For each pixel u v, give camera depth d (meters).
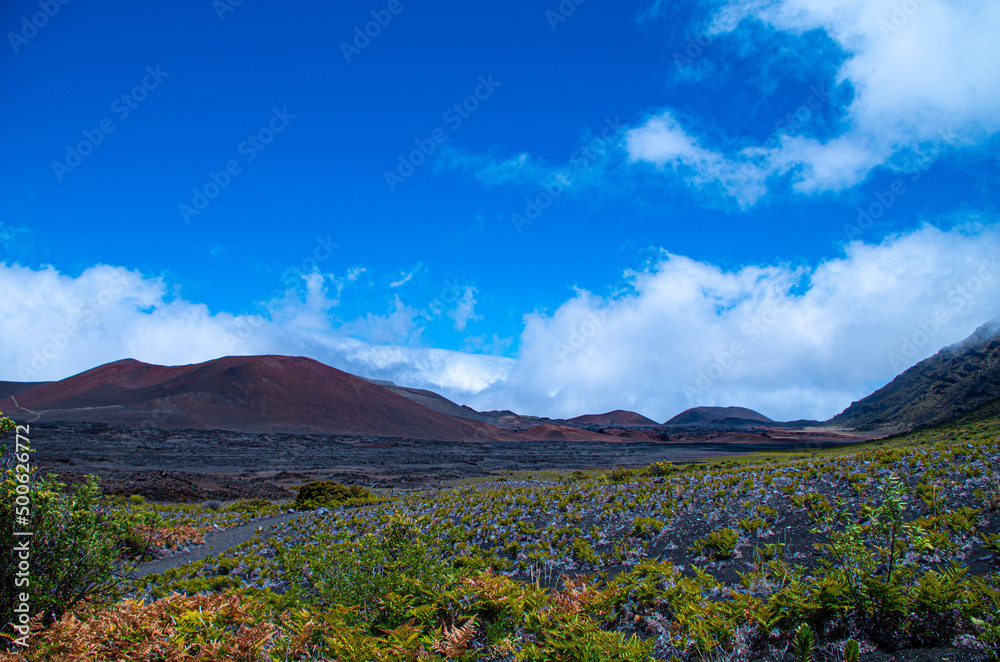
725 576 8.88
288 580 12.26
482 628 6.60
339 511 27.39
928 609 5.45
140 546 10.51
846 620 5.72
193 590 12.09
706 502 15.45
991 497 10.01
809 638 5.06
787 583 7.52
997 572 6.61
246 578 13.73
